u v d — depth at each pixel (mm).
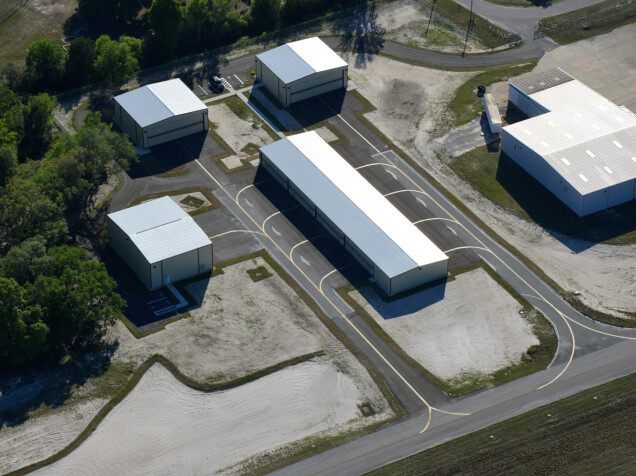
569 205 161500
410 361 133750
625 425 124125
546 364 133750
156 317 139500
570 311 142500
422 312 141750
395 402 127812
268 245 153125
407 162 172375
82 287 131750
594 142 167250
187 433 122875
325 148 169250
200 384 129500
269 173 168500
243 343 135875
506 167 170750
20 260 134125
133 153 163750
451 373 132250
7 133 169000
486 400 128125
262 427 123938
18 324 126562
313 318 140250
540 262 151375
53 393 127250
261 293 144250
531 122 172875
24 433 121750
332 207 155750
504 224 159125
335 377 131250
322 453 120500
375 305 142750
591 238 156000
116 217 148750
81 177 162625
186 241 145250
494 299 144375
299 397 128125
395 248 147500
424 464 118875
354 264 149750
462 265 150500
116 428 123188
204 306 141625
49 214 146500
